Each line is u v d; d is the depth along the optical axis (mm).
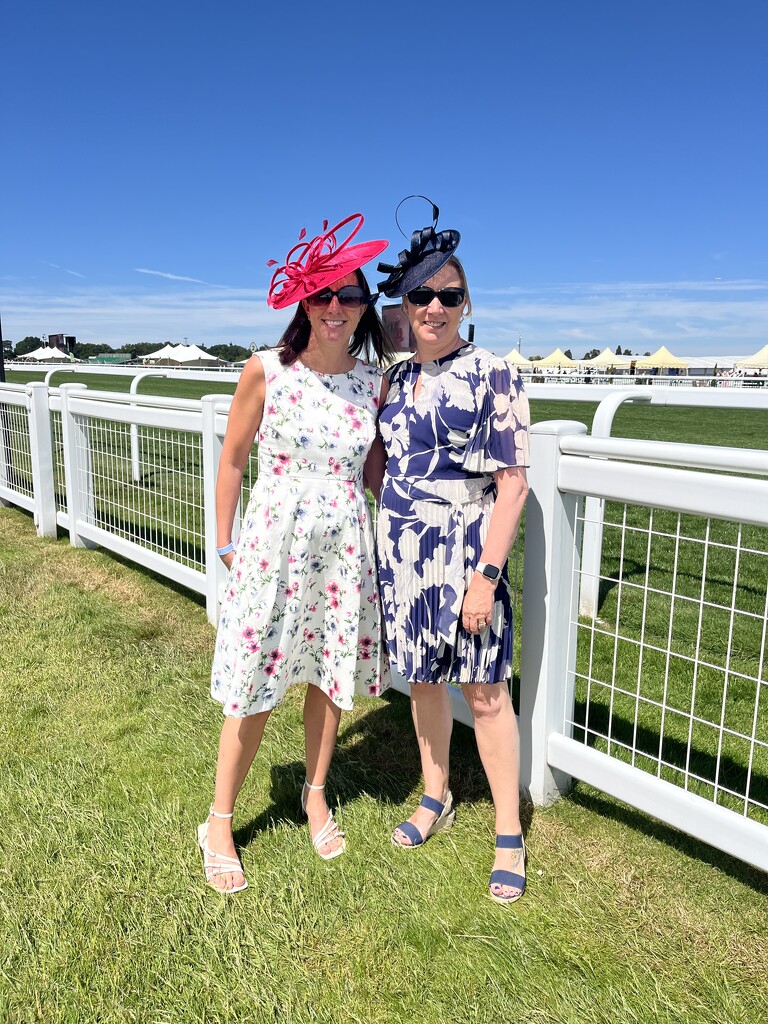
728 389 3533
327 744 2129
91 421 5070
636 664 3375
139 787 2404
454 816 2275
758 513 1622
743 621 3977
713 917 1856
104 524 5066
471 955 1728
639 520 6422
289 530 1883
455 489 1854
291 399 1883
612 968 1698
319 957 1719
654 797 1951
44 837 2123
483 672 1896
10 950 1719
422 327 1842
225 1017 1560
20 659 3389
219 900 1898
